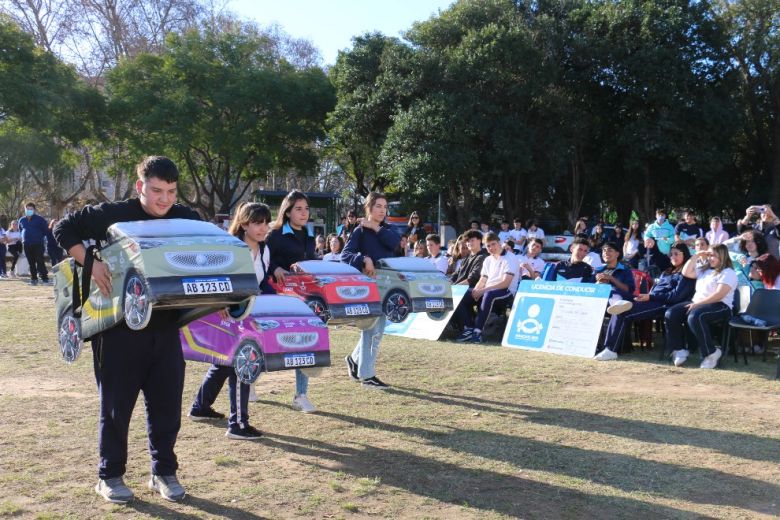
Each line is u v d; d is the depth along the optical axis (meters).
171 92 36.50
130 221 4.12
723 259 8.85
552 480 4.70
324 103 38.59
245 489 4.46
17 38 32.91
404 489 4.51
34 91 32.16
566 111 30.48
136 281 3.78
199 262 3.84
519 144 28.53
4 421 5.95
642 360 9.34
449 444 5.47
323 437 5.62
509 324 10.67
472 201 33.25
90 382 7.51
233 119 38.06
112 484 4.23
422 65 29.03
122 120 36.81
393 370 8.41
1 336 10.55
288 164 40.72
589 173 34.16
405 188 29.06
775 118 35.38
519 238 21.06
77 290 4.29
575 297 10.12
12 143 31.44
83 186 41.91
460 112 28.02
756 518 4.11
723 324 9.04
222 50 38.81
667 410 6.57
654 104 31.00
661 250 15.94
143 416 6.09
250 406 6.57
